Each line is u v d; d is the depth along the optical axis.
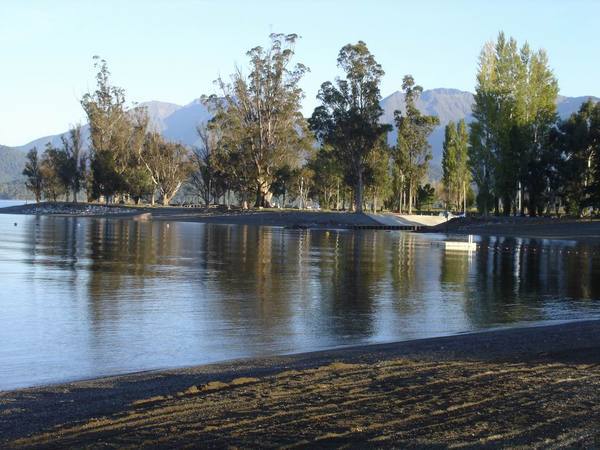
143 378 10.84
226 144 103.94
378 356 12.23
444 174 117.12
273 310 18.98
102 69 118.50
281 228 78.19
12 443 7.36
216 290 22.91
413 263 34.66
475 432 7.50
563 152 77.69
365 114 93.25
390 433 7.48
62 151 127.69
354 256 38.69
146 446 7.15
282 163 103.19
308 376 10.33
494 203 82.31
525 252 43.53
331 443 7.17
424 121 106.25
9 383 11.16
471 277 28.28
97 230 64.25
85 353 13.50
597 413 8.24
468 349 12.90
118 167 117.38
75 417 8.34
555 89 78.81
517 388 9.48
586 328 15.71
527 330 15.55
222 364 12.06
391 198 121.75
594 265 34.78
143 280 25.34
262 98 102.69
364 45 93.38
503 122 76.81
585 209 78.31
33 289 22.47
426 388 9.50
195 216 99.19
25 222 82.31
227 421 7.94
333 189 120.69
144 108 121.81
